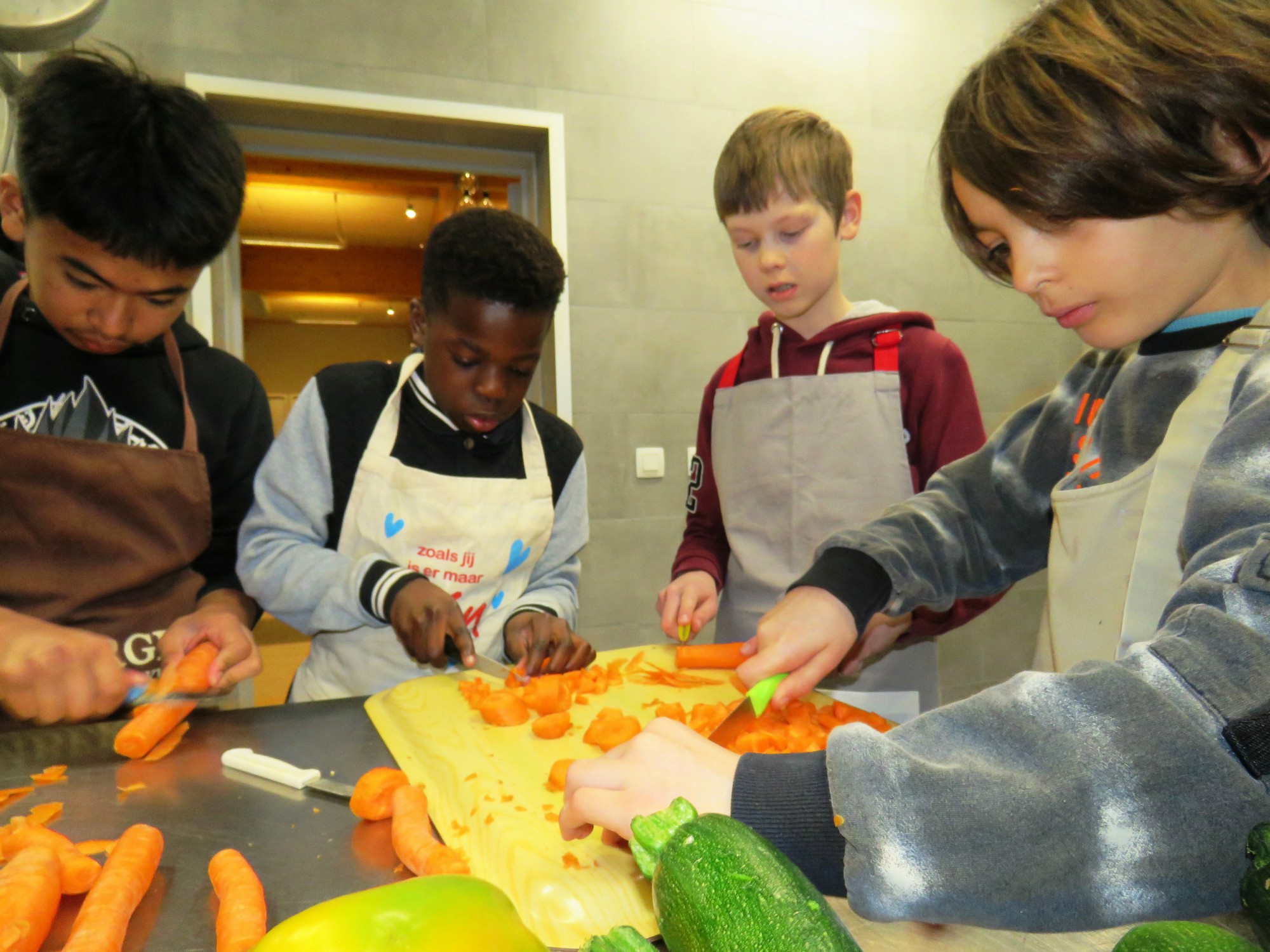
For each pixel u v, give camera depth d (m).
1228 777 0.40
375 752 0.89
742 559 1.52
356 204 3.72
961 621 1.29
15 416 1.18
